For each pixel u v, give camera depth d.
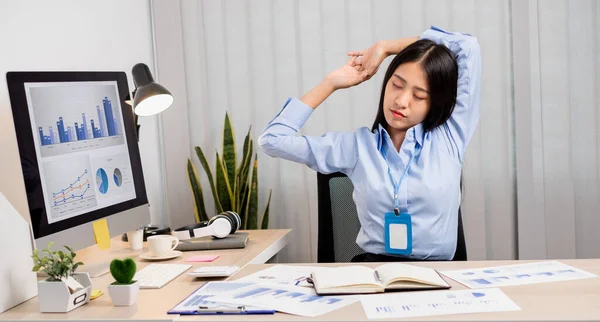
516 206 3.08
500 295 1.46
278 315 1.40
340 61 3.14
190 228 2.38
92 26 2.62
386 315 1.35
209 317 1.41
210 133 3.27
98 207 2.05
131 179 2.26
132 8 3.01
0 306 1.54
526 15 2.98
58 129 1.91
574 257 3.03
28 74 1.82
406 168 1.94
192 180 3.16
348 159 2.04
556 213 3.03
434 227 1.93
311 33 3.16
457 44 2.08
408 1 3.06
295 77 3.19
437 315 1.34
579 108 3.01
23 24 2.16
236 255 2.15
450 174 1.96
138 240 2.30
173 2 3.22
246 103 3.23
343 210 2.31
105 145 2.13
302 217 3.22
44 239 1.79
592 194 3.03
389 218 1.87
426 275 1.58
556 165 3.02
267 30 3.19
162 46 3.23
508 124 3.05
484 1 3.01
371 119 3.13
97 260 2.12
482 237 3.06
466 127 2.06
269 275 1.77
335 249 2.31
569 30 2.98
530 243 3.04
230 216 2.38
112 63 2.78
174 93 3.25
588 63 2.99
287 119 2.12
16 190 2.08
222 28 3.22
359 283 1.54
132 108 2.32
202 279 1.79
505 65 3.02
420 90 1.88
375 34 3.10
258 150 3.24
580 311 1.32
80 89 2.03
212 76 3.24
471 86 2.06
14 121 1.75
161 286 1.72
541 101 3.01
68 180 1.92
